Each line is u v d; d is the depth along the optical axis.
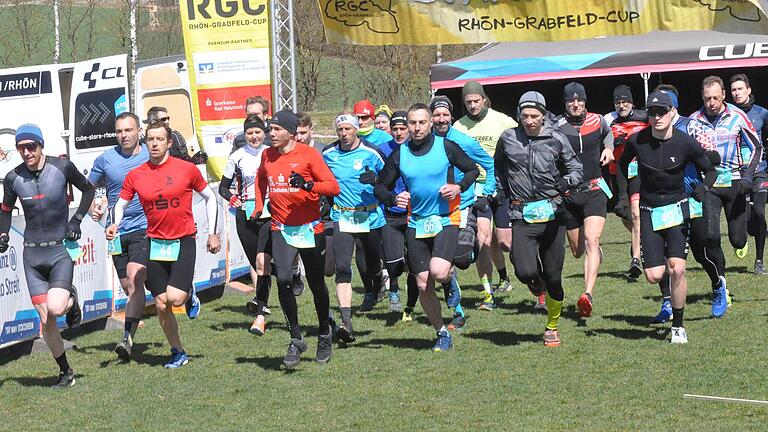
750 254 16.08
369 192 10.87
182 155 12.30
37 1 50.62
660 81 29.00
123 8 46.03
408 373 9.21
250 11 16.88
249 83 17.03
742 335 10.17
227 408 8.24
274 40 16.97
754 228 14.06
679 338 9.93
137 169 9.61
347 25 14.62
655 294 12.86
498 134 12.03
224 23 16.95
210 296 14.67
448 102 10.74
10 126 21.75
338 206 10.88
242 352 10.46
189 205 9.62
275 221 9.32
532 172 9.71
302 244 9.26
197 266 14.03
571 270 15.42
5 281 10.38
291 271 9.30
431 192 9.50
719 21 13.46
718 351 9.51
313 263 9.37
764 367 8.84
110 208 10.57
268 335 11.39
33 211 8.98
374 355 10.02
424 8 14.37
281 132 9.06
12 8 45.91
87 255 11.96
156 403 8.50
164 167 9.53
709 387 8.27
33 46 46.56
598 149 11.38
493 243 13.17
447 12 14.35
